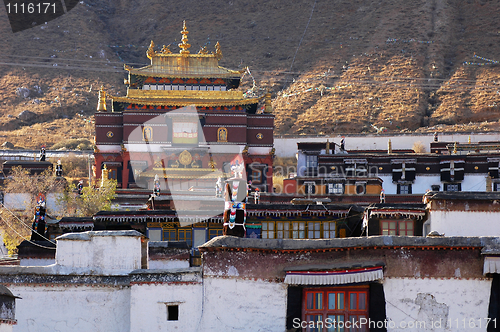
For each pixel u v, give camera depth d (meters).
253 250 55.34
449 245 54.12
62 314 56.94
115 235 58.41
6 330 50.12
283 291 54.78
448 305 53.75
